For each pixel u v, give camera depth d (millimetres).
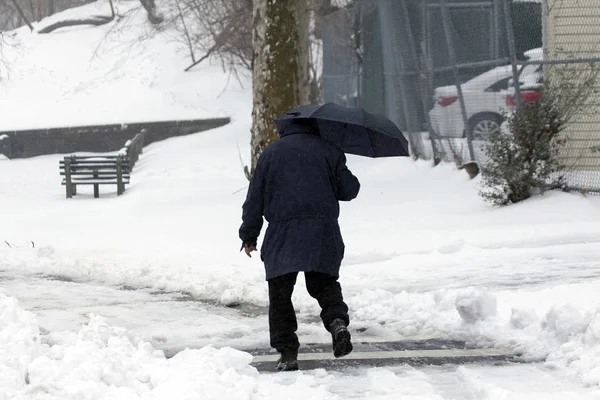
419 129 55281
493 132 39188
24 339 13984
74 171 59562
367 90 68062
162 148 92062
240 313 22734
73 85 115562
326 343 18984
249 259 30703
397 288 24469
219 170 69000
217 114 102438
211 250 32750
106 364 13828
